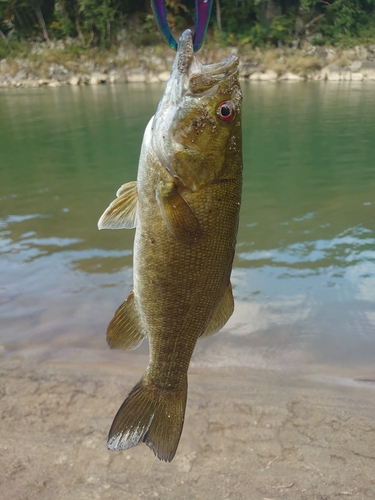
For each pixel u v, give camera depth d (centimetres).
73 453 52
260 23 632
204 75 30
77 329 75
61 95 462
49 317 78
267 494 47
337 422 55
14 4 634
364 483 48
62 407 58
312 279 90
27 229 118
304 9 618
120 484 49
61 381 62
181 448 52
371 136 229
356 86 496
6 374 64
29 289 87
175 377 34
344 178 160
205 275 32
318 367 66
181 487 48
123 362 67
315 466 50
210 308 33
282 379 64
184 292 32
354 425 55
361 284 88
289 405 58
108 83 592
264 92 446
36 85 589
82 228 118
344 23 618
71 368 65
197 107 30
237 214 32
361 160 184
